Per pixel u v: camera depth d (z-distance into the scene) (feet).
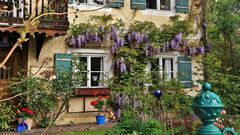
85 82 39.52
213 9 61.36
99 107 38.17
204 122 8.28
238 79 26.27
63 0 34.94
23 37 7.70
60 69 36.78
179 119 20.31
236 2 60.29
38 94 34.32
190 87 44.96
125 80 39.68
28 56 37.24
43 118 34.88
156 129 18.49
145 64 42.65
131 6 43.32
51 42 38.60
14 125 34.53
